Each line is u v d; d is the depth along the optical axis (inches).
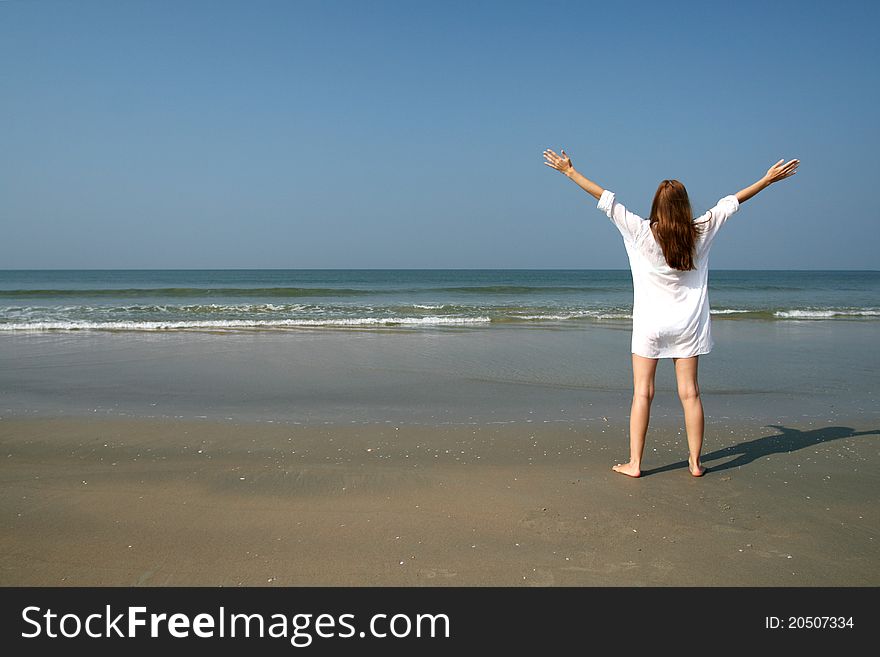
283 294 1199.6
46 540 117.4
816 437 197.9
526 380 300.0
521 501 139.0
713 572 108.0
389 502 137.5
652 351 154.7
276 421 213.0
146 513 130.4
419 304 888.3
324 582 104.5
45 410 225.6
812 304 1002.1
